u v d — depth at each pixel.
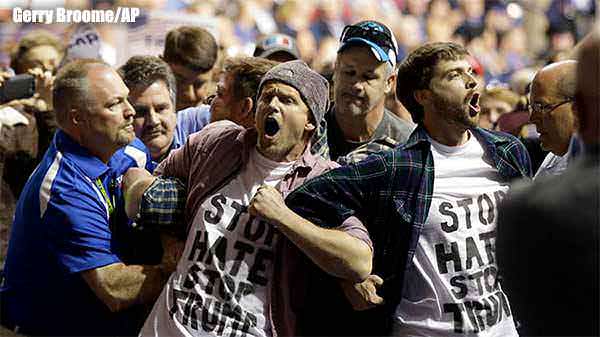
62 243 12.10
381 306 12.02
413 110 12.39
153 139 14.28
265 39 18.69
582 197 8.33
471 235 11.91
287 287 11.76
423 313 11.91
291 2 33.78
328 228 11.73
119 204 12.62
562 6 37.94
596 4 36.22
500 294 12.06
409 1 37.84
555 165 13.55
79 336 12.34
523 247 8.49
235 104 13.34
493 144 12.27
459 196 11.97
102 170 12.39
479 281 11.88
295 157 12.03
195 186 12.03
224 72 13.57
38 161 15.62
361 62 14.02
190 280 11.75
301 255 11.88
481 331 11.82
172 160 12.57
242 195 11.88
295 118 11.66
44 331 12.35
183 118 15.97
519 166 12.34
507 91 22.14
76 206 12.08
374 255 12.00
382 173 11.86
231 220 11.78
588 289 8.19
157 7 29.16
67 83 12.28
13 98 15.17
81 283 12.23
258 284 11.73
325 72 16.88
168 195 12.15
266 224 11.74
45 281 12.27
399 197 11.86
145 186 12.20
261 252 11.76
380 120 14.47
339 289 12.14
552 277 8.32
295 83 11.69
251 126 13.31
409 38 37.56
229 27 31.84
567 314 8.28
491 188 12.12
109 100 12.21
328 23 34.84
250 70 13.30
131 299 12.12
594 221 8.23
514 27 39.12
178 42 17.11
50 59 18.58
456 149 12.16
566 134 12.97
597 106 8.45
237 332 11.56
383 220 11.91
